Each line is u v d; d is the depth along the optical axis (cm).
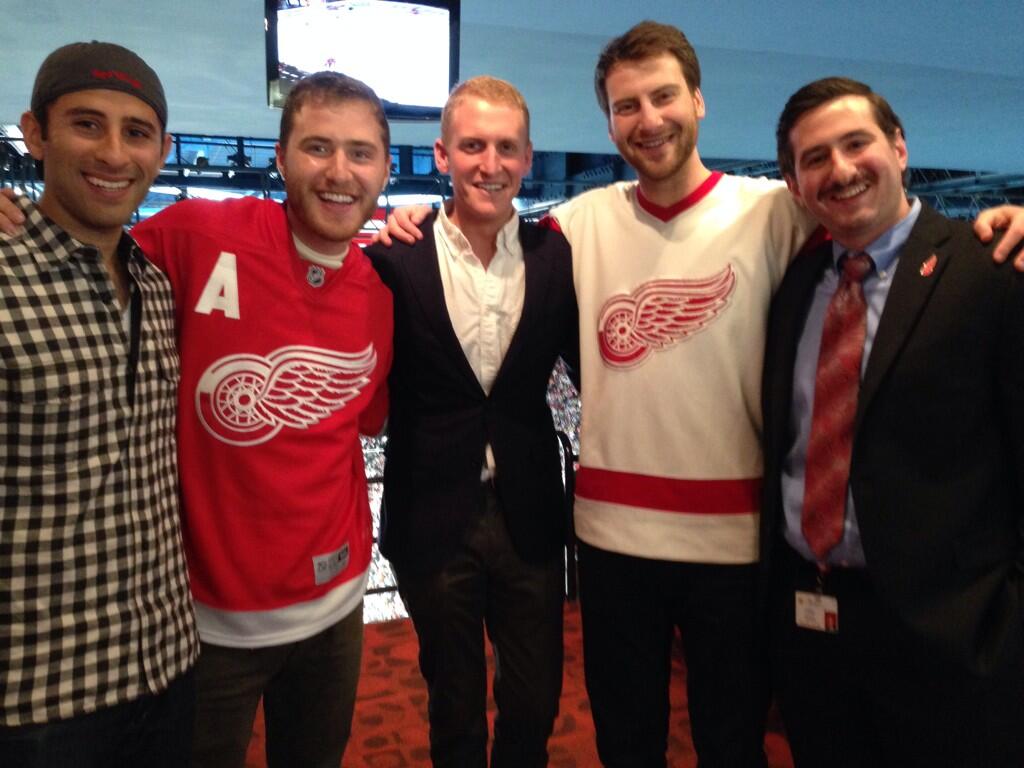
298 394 151
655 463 175
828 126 147
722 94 586
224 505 145
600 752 194
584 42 442
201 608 146
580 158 1162
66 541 111
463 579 181
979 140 831
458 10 357
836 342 153
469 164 170
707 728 180
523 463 182
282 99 345
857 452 146
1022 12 427
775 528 166
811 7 413
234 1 380
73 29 405
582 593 191
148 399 123
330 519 156
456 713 185
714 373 172
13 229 110
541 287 182
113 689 115
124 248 127
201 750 151
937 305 140
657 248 177
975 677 139
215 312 145
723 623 174
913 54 488
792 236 174
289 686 165
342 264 159
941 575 142
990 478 143
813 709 161
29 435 108
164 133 128
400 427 186
